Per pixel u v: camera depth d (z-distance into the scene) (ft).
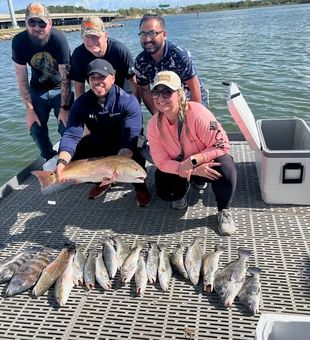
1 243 10.04
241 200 11.21
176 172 9.73
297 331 5.25
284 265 8.57
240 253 8.75
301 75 37.40
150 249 9.21
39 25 13.01
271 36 78.33
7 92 41.39
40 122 14.93
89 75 10.35
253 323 7.19
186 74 12.10
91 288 8.29
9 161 23.00
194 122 9.43
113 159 9.74
